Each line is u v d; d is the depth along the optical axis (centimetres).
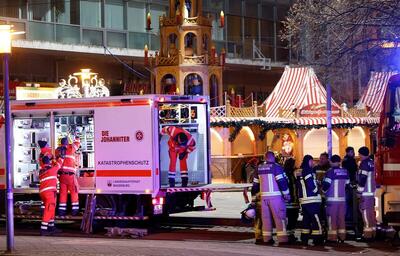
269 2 8750
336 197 2606
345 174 2622
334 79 5812
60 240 2858
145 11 7469
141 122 3012
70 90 4544
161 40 5553
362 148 2653
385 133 2577
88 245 2669
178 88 5425
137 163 3017
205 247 2584
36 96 4684
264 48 8675
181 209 3241
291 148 6012
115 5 7200
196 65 5416
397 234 2600
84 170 3156
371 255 2358
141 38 7412
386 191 2566
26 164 3322
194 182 3300
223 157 5703
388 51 3778
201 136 3300
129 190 3028
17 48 6388
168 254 2386
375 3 3612
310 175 2580
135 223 3316
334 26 3797
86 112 3112
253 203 2688
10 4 6400
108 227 3112
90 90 4516
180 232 3136
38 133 3319
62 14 6756
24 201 3388
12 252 2495
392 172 2553
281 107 6088
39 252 2480
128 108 3036
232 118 5659
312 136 6094
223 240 2833
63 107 3158
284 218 2608
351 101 7138
